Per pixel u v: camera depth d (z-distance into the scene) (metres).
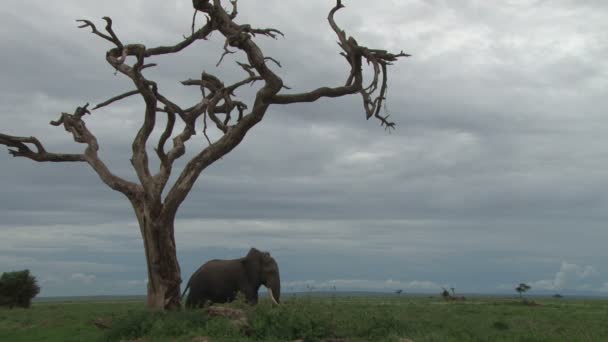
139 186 22.75
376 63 22.50
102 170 23.78
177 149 23.23
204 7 21.50
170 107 22.39
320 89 23.22
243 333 16.25
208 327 16.52
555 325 22.86
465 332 18.52
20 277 42.53
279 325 16.34
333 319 17.09
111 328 18.61
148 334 17.19
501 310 35.09
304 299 18.03
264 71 21.61
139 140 23.20
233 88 25.23
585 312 36.41
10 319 25.98
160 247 22.28
